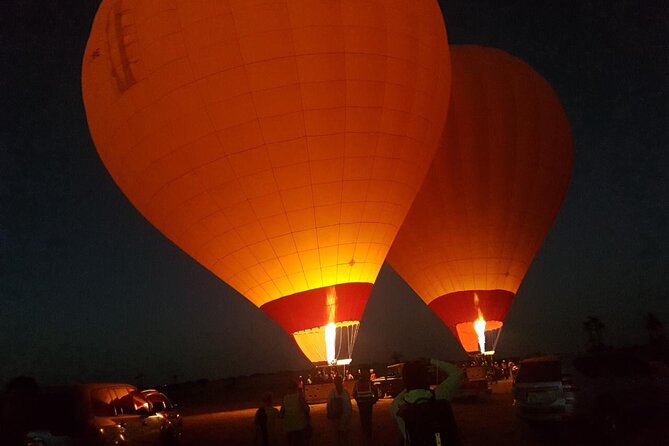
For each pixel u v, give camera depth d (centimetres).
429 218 2238
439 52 1678
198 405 3569
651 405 1033
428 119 1650
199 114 1455
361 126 1503
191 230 1600
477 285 2238
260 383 6600
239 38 1427
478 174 2180
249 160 1470
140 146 1548
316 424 1639
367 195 1559
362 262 1608
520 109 2211
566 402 957
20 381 296
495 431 1143
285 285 1584
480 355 2258
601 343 5916
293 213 1517
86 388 887
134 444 954
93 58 1622
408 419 391
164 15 1462
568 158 2344
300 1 1449
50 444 808
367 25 1494
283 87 1439
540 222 2284
